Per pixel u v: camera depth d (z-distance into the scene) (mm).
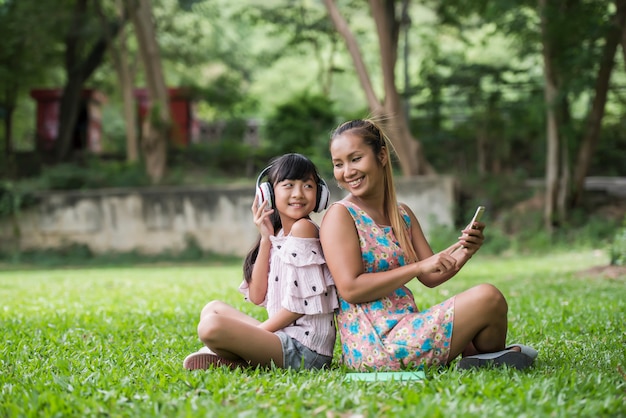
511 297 8305
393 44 22250
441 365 3943
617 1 14898
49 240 21625
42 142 28078
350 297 3910
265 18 27234
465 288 9719
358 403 3219
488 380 3580
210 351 4070
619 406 3121
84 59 27312
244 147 26078
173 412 3133
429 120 25562
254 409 3111
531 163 24500
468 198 21375
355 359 4035
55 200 21594
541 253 18375
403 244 4098
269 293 4145
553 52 18109
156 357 4664
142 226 21375
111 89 32188
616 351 4613
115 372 4047
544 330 5664
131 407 3262
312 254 3984
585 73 18094
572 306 7121
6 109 27297
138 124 29703
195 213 21234
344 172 4066
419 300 8070
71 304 8344
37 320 6836
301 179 4039
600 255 16609
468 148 24766
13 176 24797
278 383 3605
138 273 14859
